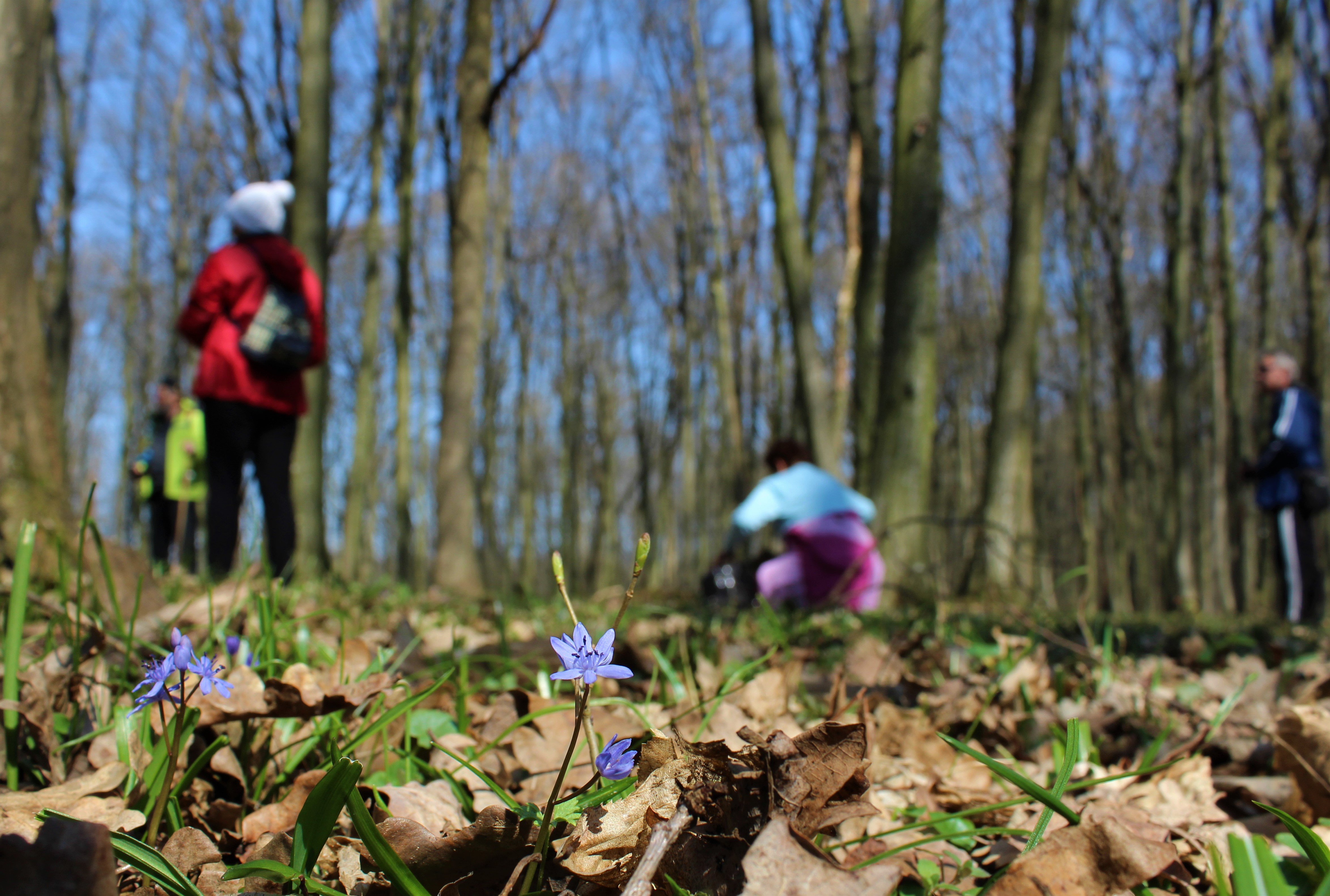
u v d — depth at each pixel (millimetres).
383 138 11406
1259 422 15023
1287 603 7504
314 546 7199
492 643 2740
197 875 1055
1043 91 7379
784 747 958
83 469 32188
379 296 12602
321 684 1737
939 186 7227
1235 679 2840
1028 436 7570
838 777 979
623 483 34625
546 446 31922
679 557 27906
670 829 861
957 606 6402
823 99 12477
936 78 7191
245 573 2100
